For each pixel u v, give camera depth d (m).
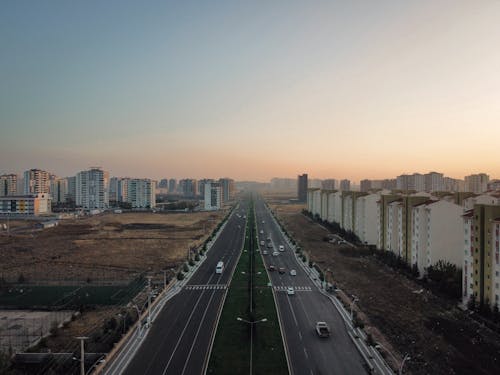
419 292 113.62
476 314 94.69
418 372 67.31
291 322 89.81
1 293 115.12
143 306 100.69
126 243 198.62
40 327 89.38
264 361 70.12
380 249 166.75
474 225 98.50
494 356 73.69
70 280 128.62
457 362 71.19
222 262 146.12
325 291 115.06
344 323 89.50
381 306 101.88
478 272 96.44
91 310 101.19
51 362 72.06
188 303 103.38
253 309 96.38
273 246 192.75
